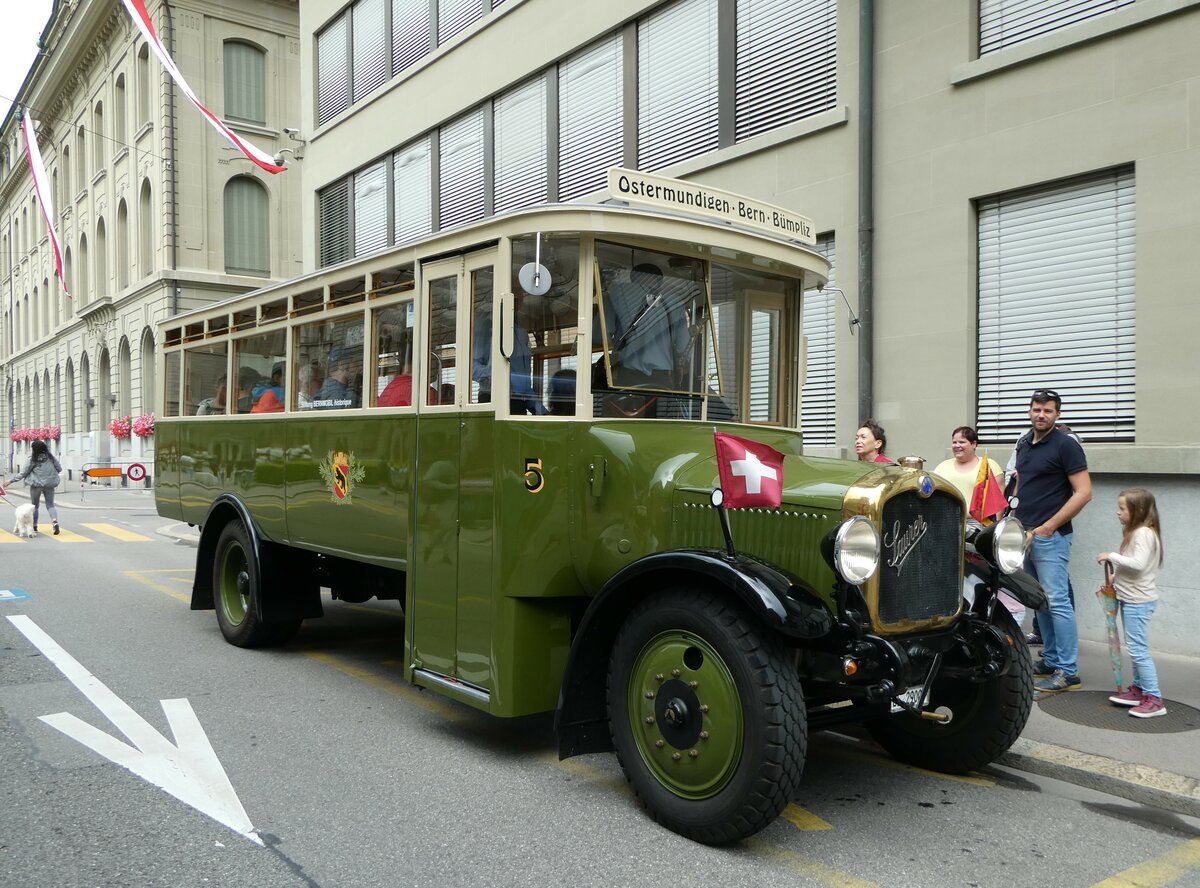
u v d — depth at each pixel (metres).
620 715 4.13
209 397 8.05
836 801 4.38
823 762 4.99
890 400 8.58
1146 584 5.40
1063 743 4.89
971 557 4.53
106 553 13.77
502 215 4.69
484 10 14.23
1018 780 4.69
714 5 10.57
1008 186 7.73
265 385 7.11
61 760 4.73
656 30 11.36
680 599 3.93
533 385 4.64
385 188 17.11
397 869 3.54
